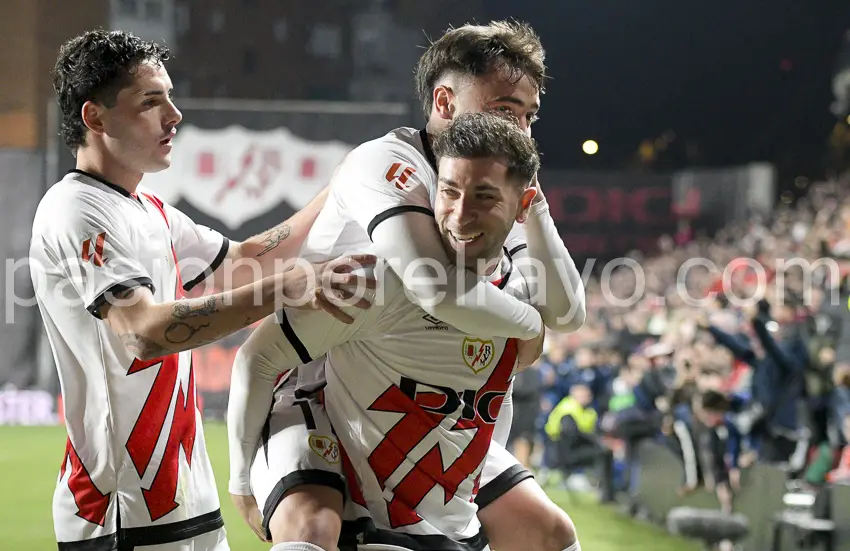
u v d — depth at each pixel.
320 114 16.83
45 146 19.14
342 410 3.11
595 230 21.97
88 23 19.53
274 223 16.80
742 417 9.41
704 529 7.77
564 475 10.90
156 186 16.53
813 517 6.68
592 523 9.33
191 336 2.88
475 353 3.06
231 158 16.67
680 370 8.82
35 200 16.66
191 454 3.32
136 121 3.20
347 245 3.18
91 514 3.18
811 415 8.50
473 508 3.25
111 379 3.12
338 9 20.45
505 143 2.76
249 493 3.19
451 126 2.83
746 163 27.23
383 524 3.09
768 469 7.23
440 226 2.83
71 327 3.15
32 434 15.05
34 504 9.40
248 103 16.78
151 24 20.03
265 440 3.13
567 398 11.43
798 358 8.82
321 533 2.84
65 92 3.23
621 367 12.59
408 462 3.05
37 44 19.20
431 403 3.03
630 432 10.27
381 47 20.50
